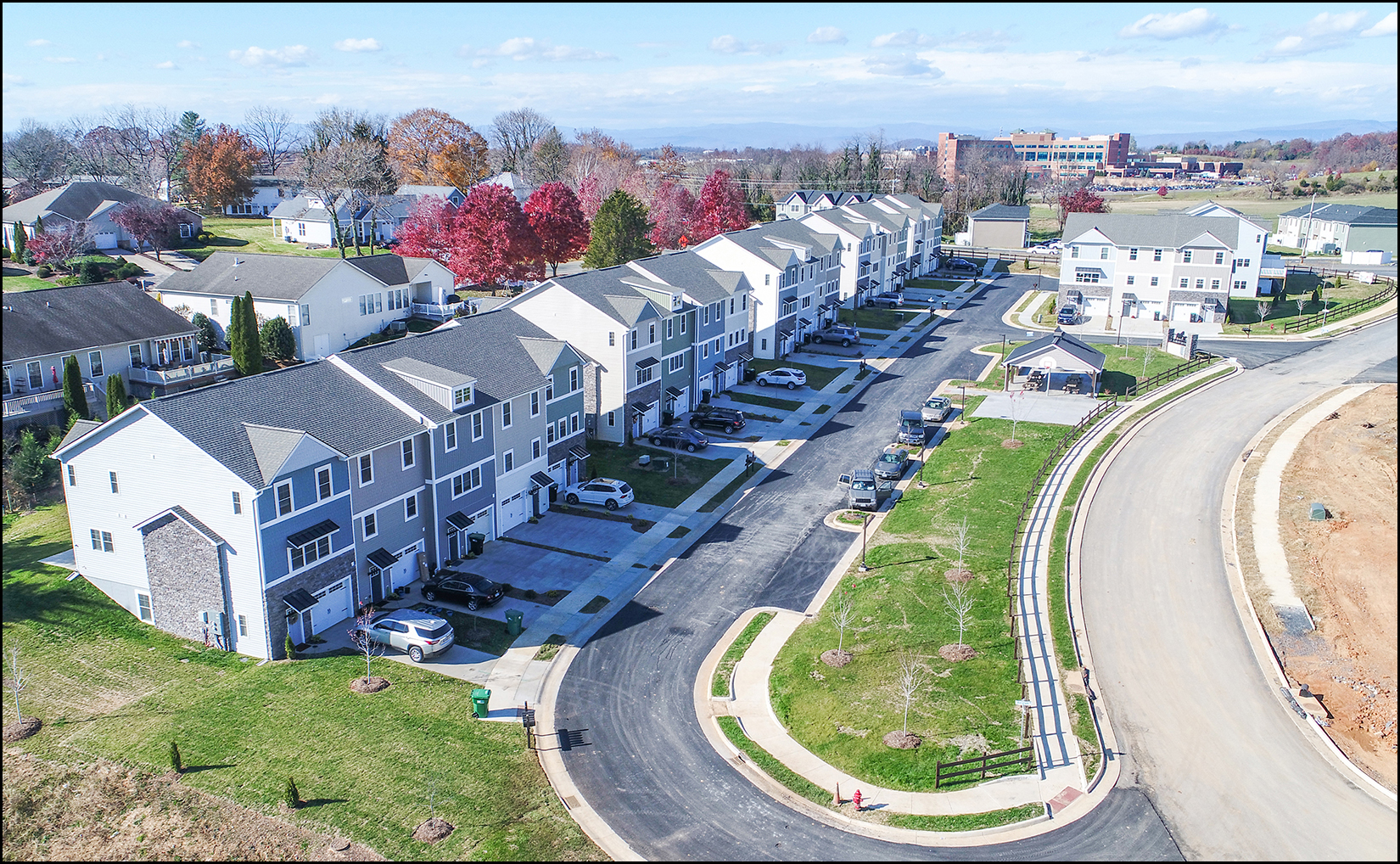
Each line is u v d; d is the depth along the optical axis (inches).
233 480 1342.3
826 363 3065.9
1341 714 1253.1
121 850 1018.7
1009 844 1027.3
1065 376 2755.9
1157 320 3415.4
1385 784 1109.1
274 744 1200.8
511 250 3494.1
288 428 1444.4
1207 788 1106.1
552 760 1194.0
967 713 1259.2
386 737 1224.8
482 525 1802.4
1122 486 1966.0
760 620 1541.6
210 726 1234.6
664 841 1048.2
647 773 1170.6
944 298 4089.6
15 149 5944.9
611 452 2292.1
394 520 1601.9
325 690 1325.0
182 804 1087.6
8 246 3742.6
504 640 1480.1
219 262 2910.9
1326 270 4146.2
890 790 1126.4
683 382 2591.0
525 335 2063.2
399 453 1587.1
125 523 1461.6
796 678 1363.2
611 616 1553.9
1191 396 2536.9
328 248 4483.3
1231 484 1958.7
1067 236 3481.8
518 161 6520.7
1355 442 2133.4
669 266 2716.5
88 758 1163.9
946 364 3031.5
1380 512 1803.6
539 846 1037.8
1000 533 1788.9
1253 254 3641.7
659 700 1327.5
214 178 5172.2
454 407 1660.9
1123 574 1612.9
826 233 3661.4
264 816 1071.0
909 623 1491.1
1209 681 1317.7
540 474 1950.1
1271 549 1680.6
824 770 1173.7
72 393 2103.8
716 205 4985.2
